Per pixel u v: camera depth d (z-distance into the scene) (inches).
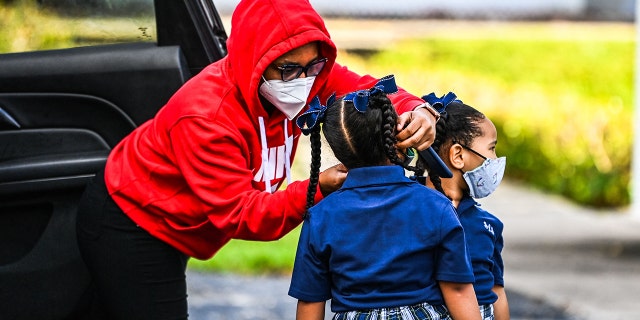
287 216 251.3
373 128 238.1
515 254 705.0
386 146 237.5
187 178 260.7
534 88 1133.7
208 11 306.3
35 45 314.8
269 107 270.8
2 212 300.2
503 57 1289.4
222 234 277.7
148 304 278.4
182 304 283.1
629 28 1508.4
